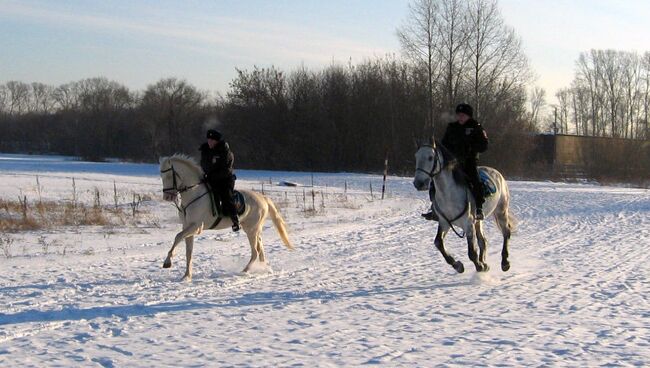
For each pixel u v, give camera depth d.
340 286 12.06
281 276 12.98
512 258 15.82
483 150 12.49
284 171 65.19
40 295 10.70
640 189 50.03
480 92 61.56
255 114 68.69
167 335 8.50
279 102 68.25
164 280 12.25
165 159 12.27
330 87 68.12
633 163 65.62
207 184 12.55
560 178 61.47
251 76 69.25
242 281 12.35
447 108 61.81
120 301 10.38
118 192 30.34
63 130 110.19
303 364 7.31
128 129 94.88
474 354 7.75
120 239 17.80
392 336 8.55
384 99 65.56
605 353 7.85
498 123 61.44
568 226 23.28
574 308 10.39
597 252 16.94
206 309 9.99
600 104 91.81
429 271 13.87
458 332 8.80
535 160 70.06
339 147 67.00
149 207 25.23
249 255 15.49
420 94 63.59
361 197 34.44
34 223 19.42
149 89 90.69
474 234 12.49
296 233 20.25
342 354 7.71
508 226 14.05
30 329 8.70
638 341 8.43
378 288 11.93
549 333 8.78
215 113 76.00
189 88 87.88
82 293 10.95
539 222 24.59
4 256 14.71
